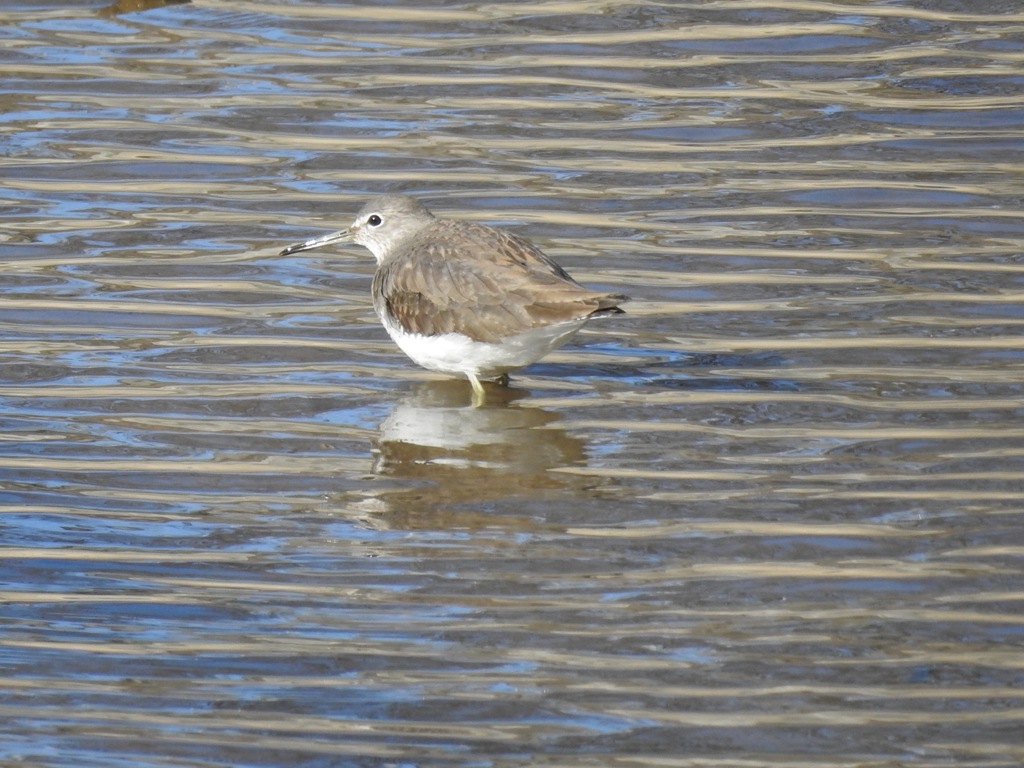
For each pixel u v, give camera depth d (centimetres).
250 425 1387
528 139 2086
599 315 1388
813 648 1029
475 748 930
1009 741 930
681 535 1178
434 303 1437
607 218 1858
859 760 914
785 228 1823
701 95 2216
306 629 1060
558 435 1364
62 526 1205
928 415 1381
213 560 1155
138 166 2005
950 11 2505
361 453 1333
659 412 1409
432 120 2142
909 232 1808
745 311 1623
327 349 1558
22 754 924
